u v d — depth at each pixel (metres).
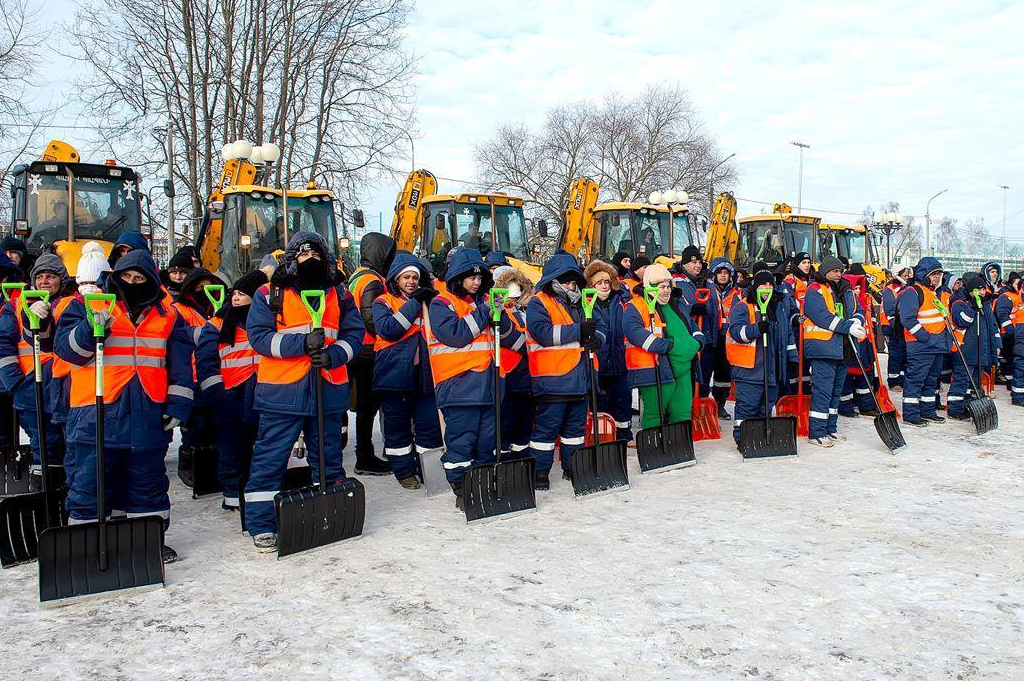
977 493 5.86
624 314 6.94
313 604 3.87
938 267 8.62
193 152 22.50
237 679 3.14
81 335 4.14
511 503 5.36
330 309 4.80
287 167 23.75
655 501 5.69
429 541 4.81
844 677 3.13
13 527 4.55
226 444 5.51
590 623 3.62
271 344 4.60
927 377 8.80
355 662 3.27
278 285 4.70
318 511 4.66
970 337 10.06
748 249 18.39
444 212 13.31
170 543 4.86
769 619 3.65
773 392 7.70
